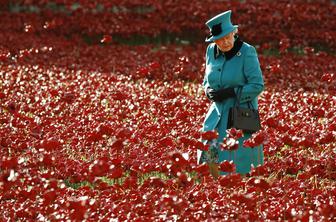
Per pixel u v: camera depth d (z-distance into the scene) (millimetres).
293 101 46875
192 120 39406
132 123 38625
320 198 26594
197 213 24625
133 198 26188
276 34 76938
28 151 31531
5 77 52500
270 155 34062
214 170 29750
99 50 72812
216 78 29859
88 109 41500
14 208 25719
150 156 31438
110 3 82875
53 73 56938
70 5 83125
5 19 81500
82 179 29500
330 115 41094
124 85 52719
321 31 77312
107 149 33250
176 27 78625
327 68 66188
